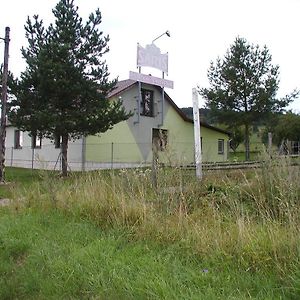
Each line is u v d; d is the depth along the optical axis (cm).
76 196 732
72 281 408
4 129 1652
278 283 354
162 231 508
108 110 1756
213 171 802
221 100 3219
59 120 1620
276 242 404
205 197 612
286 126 3959
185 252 448
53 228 613
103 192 689
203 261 420
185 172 677
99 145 2277
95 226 599
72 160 2261
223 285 359
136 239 518
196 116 938
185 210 551
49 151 2527
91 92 1688
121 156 2403
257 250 403
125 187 679
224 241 436
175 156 661
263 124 3388
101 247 486
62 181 852
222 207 574
